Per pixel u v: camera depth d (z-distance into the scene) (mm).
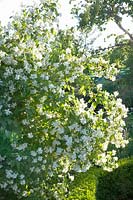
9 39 4953
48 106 4859
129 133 13820
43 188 5066
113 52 21812
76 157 5023
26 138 4801
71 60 5062
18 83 4684
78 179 7145
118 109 5363
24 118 4836
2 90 4695
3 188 4887
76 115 4883
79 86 5297
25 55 4777
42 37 5121
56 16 5336
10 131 4473
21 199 4984
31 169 4680
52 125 4836
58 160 4953
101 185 9367
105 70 5520
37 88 4711
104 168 5449
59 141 4875
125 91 22609
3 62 4758
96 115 5195
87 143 4938
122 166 9727
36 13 5277
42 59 4863
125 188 9688
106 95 5352
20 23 5176
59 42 5418
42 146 4844
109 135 5266
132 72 22156
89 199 6398
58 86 4859
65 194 5566
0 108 4543
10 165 4594
